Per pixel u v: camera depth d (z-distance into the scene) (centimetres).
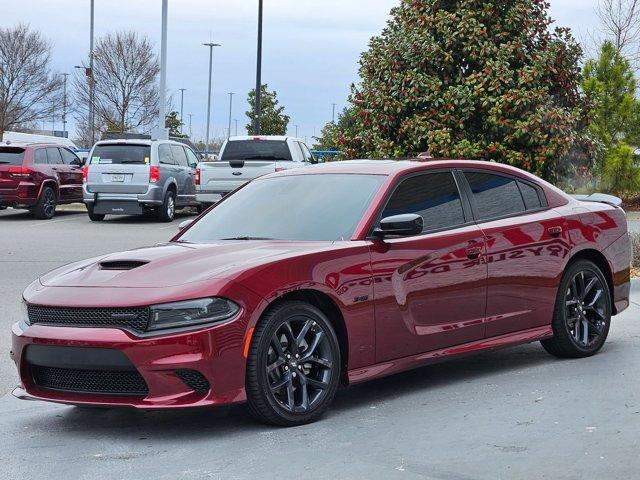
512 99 1467
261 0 3222
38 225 2162
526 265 708
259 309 555
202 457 519
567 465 483
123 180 2253
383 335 616
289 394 572
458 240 665
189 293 541
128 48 4700
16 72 4759
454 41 1507
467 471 478
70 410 642
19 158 2294
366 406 623
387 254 622
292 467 495
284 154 2089
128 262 595
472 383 679
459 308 663
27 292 597
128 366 537
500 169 734
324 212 651
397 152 1525
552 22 1550
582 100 1573
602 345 775
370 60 1587
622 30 2961
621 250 795
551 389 650
